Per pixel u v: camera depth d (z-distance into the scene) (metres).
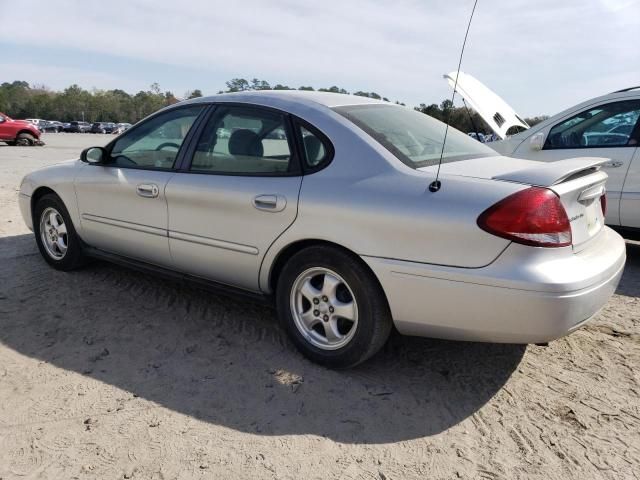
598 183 2.95
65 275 4.51
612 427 2.59
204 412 2.66
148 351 3.27
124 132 4.10
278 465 2.29
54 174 4.46
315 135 3.08
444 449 2.42
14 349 3.25
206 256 3.46
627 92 5.23
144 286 4.30
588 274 2.54
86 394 2.79
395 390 2.89
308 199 2.94
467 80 6.14
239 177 3.28
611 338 3.54
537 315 2.44
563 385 2.96
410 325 2.78
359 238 2.78
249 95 3.51
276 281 3.28
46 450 2.35
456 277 2.56
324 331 3.11
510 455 2.39
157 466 2.27
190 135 3.63
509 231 2.45
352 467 2.29
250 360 3.18
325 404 2.75
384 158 2.88
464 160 3.08
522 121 7.18
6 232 5.95
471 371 3.11
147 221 3.77
